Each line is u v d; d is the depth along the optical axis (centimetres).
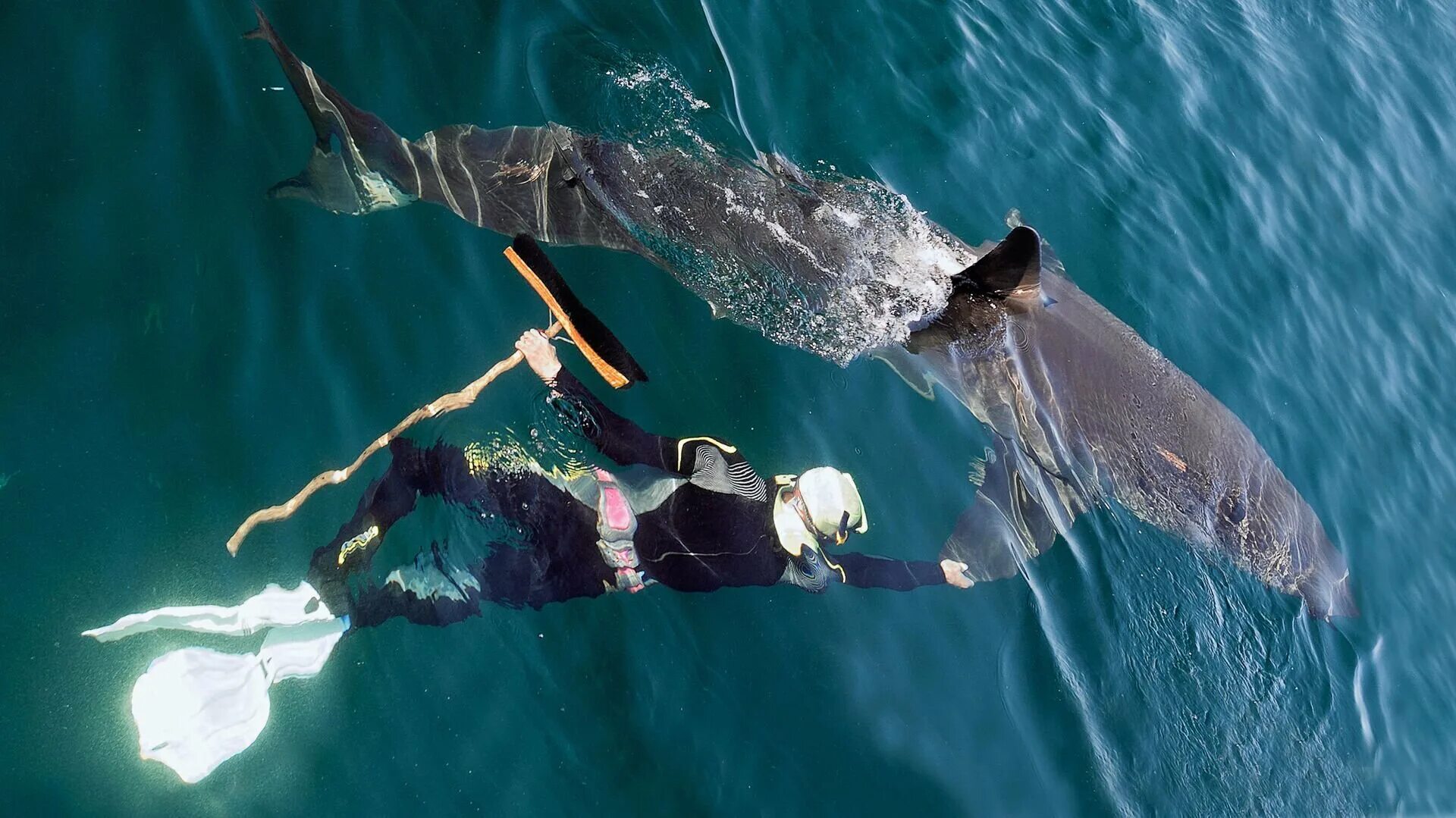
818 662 402
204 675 321
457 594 370
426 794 334
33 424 346
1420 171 834
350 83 482
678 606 399
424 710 348
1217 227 685
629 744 363
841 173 581
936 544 452
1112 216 647
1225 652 461
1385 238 760
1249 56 845
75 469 344
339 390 399
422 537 373
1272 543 521
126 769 302
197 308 393
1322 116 829
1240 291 655
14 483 333
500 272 460
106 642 321
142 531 344
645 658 383
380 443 381
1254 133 774
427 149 479
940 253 557
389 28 510
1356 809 441
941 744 391
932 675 409
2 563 320
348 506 371
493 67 525
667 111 552
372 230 444
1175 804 403
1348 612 523
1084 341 546
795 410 477
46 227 384
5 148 394
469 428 404
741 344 490
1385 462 616
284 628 341
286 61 437
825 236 539
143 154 418
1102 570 466
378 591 358
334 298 420
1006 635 428
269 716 329
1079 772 397
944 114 643
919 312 529
